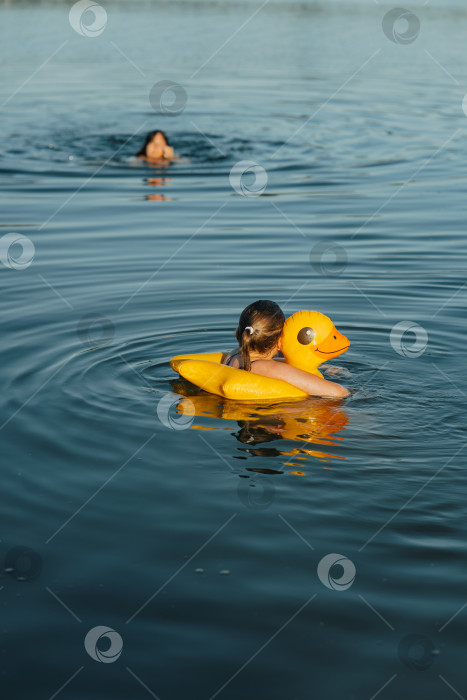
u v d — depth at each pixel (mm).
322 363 4867
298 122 13852
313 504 3238
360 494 3318
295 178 10359
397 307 5992
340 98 16094
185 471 3521
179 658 2393
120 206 9133
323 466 3561
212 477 3465
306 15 38094
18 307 5949
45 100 15742
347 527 3076
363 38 28234
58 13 35250
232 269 6965
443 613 2582
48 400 4266
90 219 8578
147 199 9461
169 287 6469
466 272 6824
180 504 3250
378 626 2523
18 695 2256
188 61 21750
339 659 2389
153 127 13516
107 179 10438
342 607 2611
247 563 2852
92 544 2975
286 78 18922
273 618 2562
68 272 6867
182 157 11664
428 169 10641
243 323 4520
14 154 11547
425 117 14039
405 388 4496
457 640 2463
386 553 2906
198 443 3793
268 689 2275
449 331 5449
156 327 5523
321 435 3895
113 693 2260
